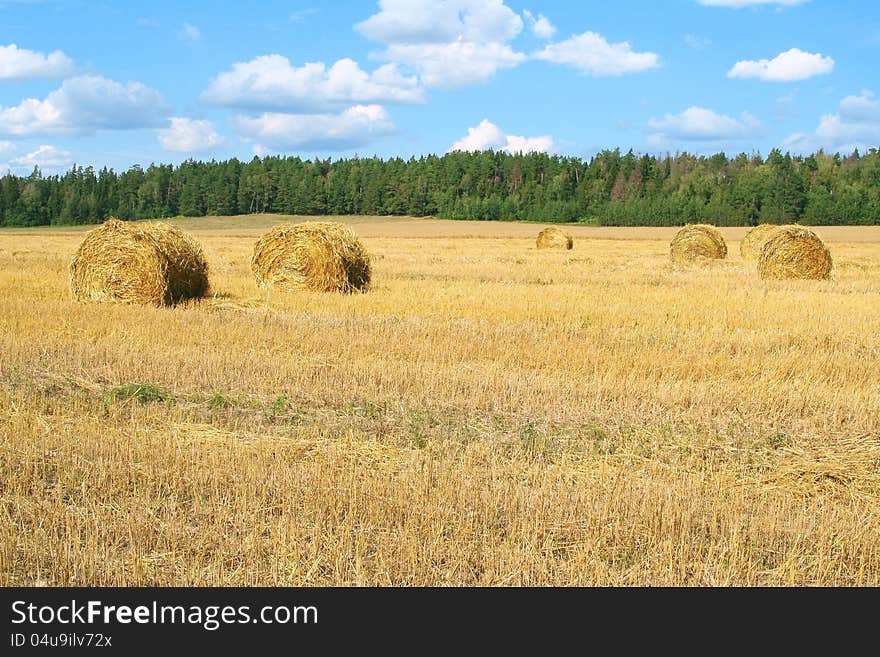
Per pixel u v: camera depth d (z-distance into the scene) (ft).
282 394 31.76
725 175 406.21
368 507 20.65
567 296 60.80
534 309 53.52
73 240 172.76
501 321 48.85
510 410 30.60
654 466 24.52
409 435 27.30
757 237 106.01
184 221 376.07
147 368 34.65
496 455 24.93
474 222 359.66
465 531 19.47
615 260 111.96
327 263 63.31
